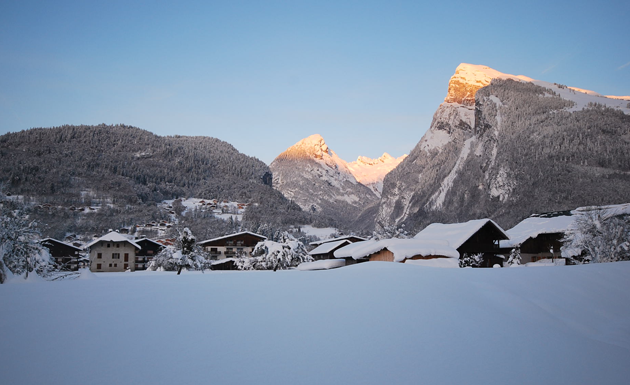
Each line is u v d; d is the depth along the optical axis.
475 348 9.10
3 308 11.54
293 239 52.50
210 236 130.50
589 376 8.30
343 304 11.88
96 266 82.75
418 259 42.19
